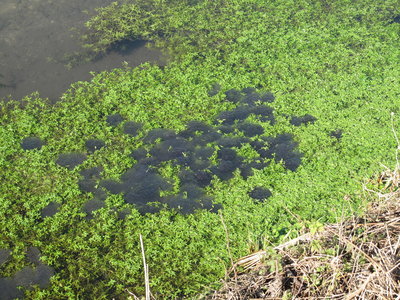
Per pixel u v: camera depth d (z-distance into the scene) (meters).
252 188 2.26
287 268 1.67
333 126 2.58
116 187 2.29
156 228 2.10
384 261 1.56
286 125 2.60
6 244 2.04
